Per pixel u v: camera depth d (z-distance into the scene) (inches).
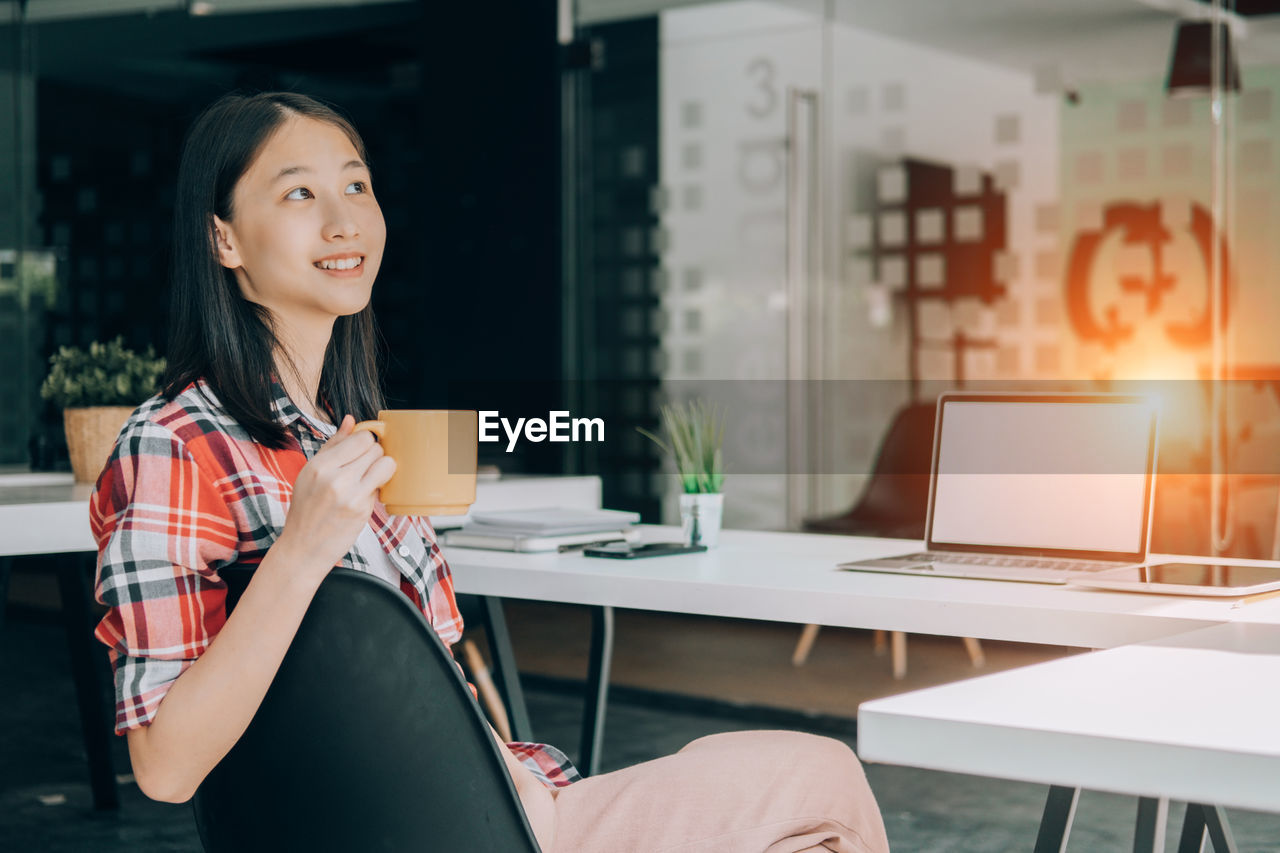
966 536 74.9
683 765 43.3
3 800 126.3
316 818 35.5
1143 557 68.6
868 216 207.9
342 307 43.4
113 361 118.4
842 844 41.0
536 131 239.5
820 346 212.7
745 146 219.1
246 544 37.8
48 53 277.6
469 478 42.8
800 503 214.5
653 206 229.9
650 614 227.5
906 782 128.4
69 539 88.6
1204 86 176.4
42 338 278.5
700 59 223.5
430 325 253.0
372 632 34.2
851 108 208.8
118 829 116.6
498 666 96.0
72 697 177.2
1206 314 177.2
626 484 234.4
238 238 42.4
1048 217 190.9
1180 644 44.3
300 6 255.4
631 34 230.8
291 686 34.7
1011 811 118.0
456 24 247.1
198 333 41.1
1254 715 31.4
